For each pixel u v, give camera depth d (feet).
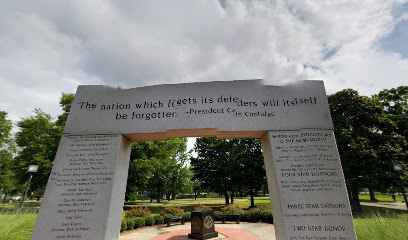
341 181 15.24
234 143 90.68
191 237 30.66
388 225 19.02
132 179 71.31
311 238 13.97
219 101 17.72
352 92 68.28
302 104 17.33
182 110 17.61
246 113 17.22
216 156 94.53
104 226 14.73
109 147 16.94
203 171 95.40
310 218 14.40
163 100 18.08
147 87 18.70
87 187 15.80
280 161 15.83
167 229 39.75
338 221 14.33
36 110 77.15
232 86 18.20
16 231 21.42
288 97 17.58
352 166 58.03
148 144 73.56
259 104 17.46
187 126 17.04
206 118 17.20
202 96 17.98
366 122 64.03
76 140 17.19
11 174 111.14
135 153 71.31
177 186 124.47
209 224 30.99
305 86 17.88
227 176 86.89
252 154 80.43
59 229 14.66
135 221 40.32
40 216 14.92
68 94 76.43
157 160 74.28
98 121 17.69
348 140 59.93
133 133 17.34
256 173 76.02
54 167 16.33
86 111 18.03
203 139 100.22
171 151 90.27
